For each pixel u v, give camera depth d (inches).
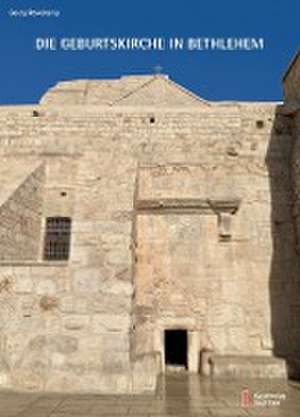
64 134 700.7
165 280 637.9
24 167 679.7
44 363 404.5
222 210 658.8
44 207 663.1
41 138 698.8
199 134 697.0
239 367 552.1
